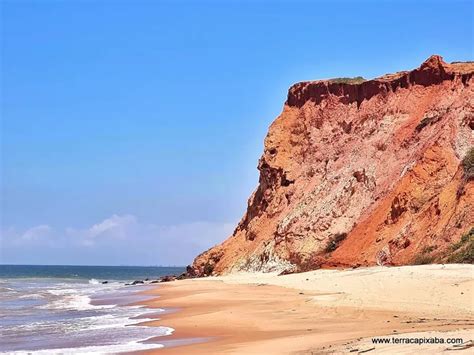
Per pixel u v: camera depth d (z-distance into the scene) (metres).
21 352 23.41
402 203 59.72
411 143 69.88
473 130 63.84
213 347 23.06
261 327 27.94
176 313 37.31
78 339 27.08
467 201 50.38
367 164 72.06
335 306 31.62
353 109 81.25
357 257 59.34
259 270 73.25
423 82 75.38
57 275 166.38
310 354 18.45
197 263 89.62
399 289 33.53
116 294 59.81
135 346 24.44
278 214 80.44
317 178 78.69
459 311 26.78
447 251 46.94
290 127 87.00
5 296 59.69
